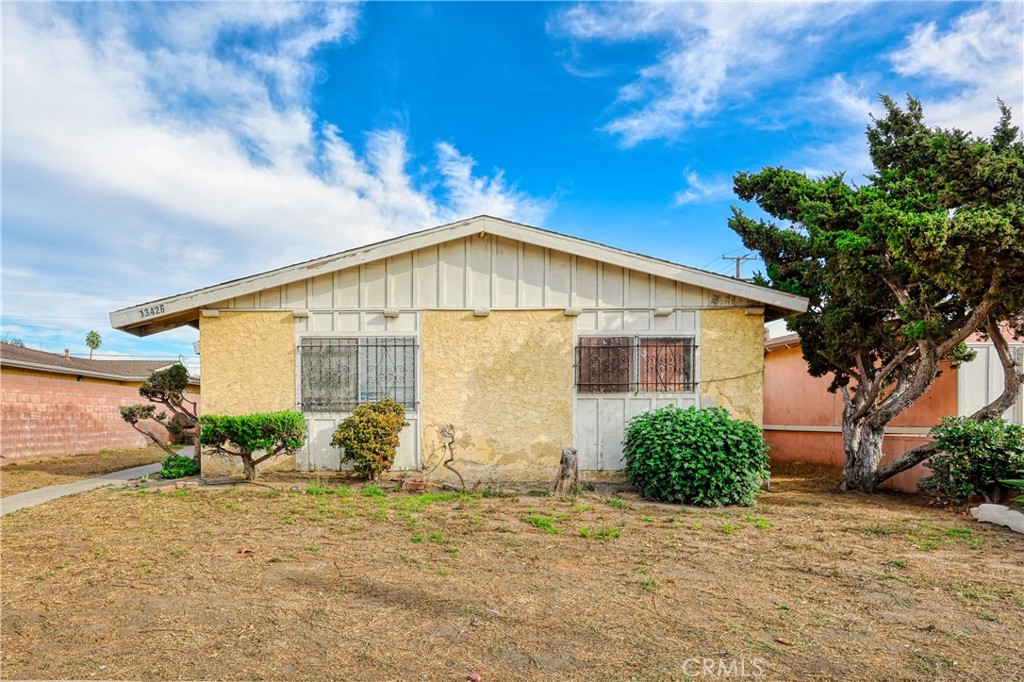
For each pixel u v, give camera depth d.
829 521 6.77
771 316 10.23
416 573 4.58
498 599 4.04
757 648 3.32
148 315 8.96
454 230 9.24
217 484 8.53
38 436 15.16
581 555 5.16
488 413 9.30
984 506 6.90
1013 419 9.98
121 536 5.70
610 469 9.25
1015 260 6.13
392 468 9.18
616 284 9.45
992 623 3.74
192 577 4.46
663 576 4.60
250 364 9.23
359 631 3.50
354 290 9.37
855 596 4.22
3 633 3.47
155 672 2.98
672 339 9.39
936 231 6.14
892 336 8.82
